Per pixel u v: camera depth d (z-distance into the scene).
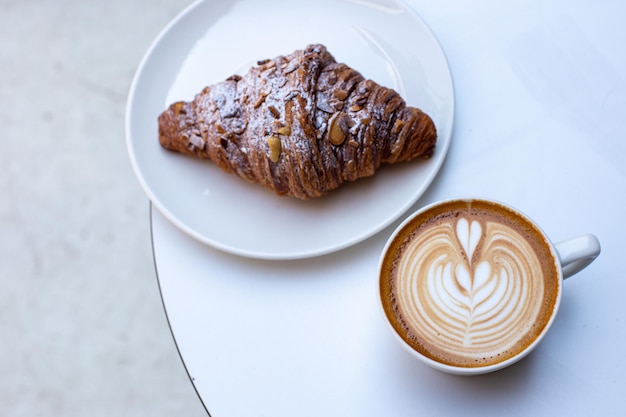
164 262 0.58
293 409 0.53
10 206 1.03
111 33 1.10
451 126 0.58
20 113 1.07
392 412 0.52
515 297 0.50
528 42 0.61
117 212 1.02
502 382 0.52
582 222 0.55
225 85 0.61
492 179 0.57
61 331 0.97
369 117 0.58
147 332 0.96
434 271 0.51
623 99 0.58
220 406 0.54
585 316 0.53
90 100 1.07
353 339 0.54
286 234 0.58
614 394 0.51
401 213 0.56
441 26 0.63
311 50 0.61
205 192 0.61
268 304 0.56
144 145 0.62
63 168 1.04
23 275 1.00
